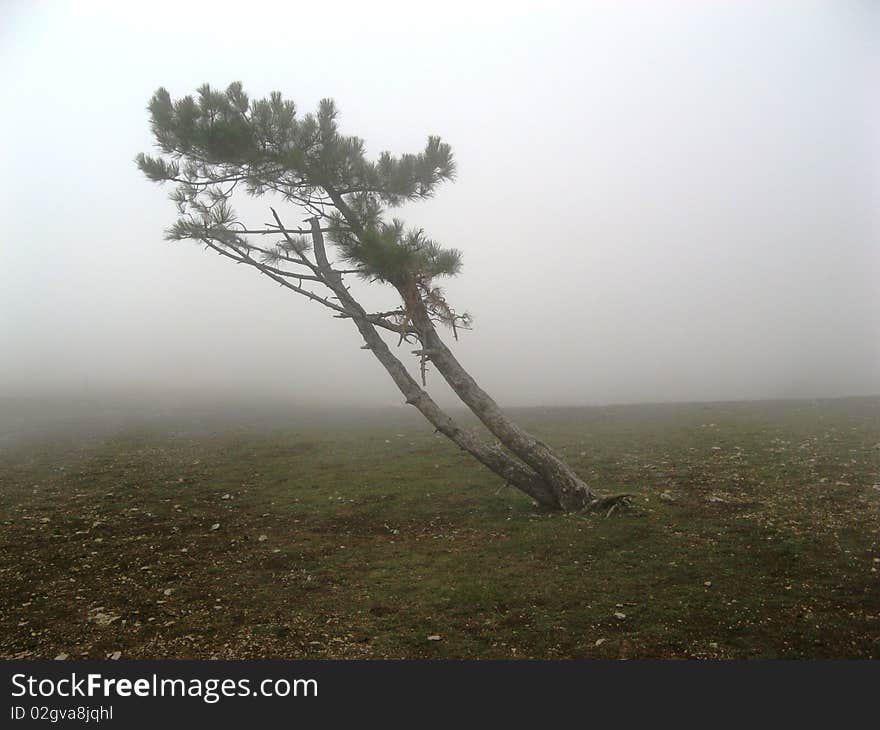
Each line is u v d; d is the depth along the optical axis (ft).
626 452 55.52
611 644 22.75
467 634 23.82
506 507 40.60
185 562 32.17
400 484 47.29
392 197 44.45
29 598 27.61
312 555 33.22
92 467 54.75
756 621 23.91
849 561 28.78
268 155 39.63
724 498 39.32
